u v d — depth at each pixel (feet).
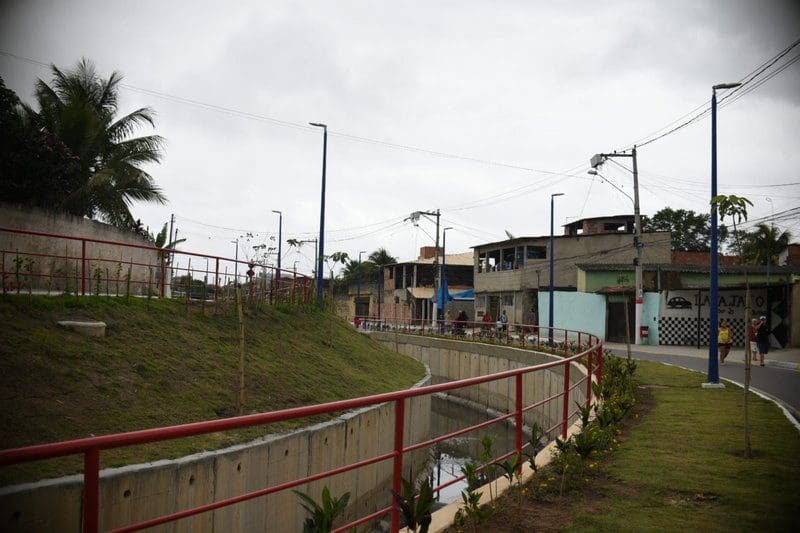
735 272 106.73
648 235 133.69
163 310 44.39
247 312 54.08
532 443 20.21
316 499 32.96
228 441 28.22
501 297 154.51
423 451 52.60
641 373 55.62
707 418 31.73
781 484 19.19
